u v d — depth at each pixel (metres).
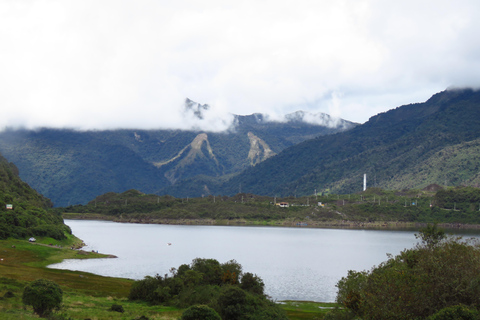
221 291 73.25
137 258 178.12
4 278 83.06
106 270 138.50
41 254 154.75
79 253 170.50
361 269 159.25
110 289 96.06
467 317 42.31
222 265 92.06
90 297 79.75
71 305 66.31
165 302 78.75
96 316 58.59
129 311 67.12
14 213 191.88
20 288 73.69
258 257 196.00
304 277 138.50
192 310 52.56
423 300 47.16
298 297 105.25
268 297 90.25
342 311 60.25
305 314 78.00
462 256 52.03
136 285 83.38
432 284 48.72
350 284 64.62
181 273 89.44
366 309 49.78
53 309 57.12
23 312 51.72
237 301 64.69
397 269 56.28
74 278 106.12
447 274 49.44
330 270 156.75
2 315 46.38
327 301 100.50
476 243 61.41
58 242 189.50
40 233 187.50
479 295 46.78
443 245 62.03
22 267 116.25
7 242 162.12
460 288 47.69
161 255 192.62
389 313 46.75
